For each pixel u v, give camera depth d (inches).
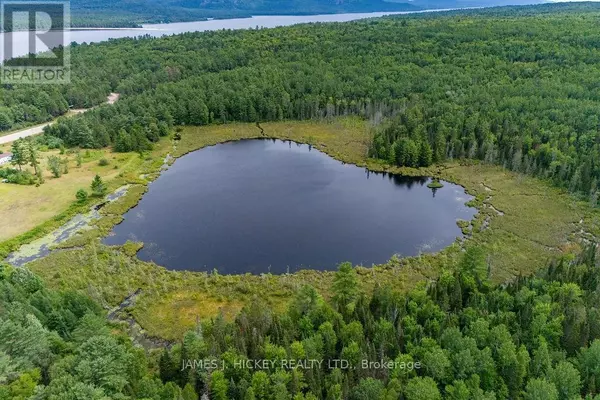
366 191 5310.0
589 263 3312.0
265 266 3823.8
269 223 4566.9
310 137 6963.6
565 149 5354.3
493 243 4010.8
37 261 3767.2
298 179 5659.5
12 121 7396.7
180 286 3476.9
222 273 3715.6
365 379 2263.8
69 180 5344.5
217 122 7657.5
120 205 4835.1
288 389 2224.4
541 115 6141.7
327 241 4227.4
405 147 5802.2
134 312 3189.0
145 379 2140.7
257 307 2839.6
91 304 2957.7
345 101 7691.9
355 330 2549.2
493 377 2288.4
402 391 2206.0
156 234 4323.3
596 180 4726.9
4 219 4431.6
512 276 3538.4
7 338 2156.7
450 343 2436.0
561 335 2508.6
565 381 2159.2
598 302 2812.5
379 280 3538.4
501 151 5723.4
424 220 4601.4
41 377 2129.7
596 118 5728.3
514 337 2503.7
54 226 4355.3
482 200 4864.7
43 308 2748.5
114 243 4151.1
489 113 6328.7
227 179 5659.5
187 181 5590.6
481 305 2802.7
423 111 6835.6
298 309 2837.1
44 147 6309.1
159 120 7229.3
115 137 6471.5
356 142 6707.7
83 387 1895.9
